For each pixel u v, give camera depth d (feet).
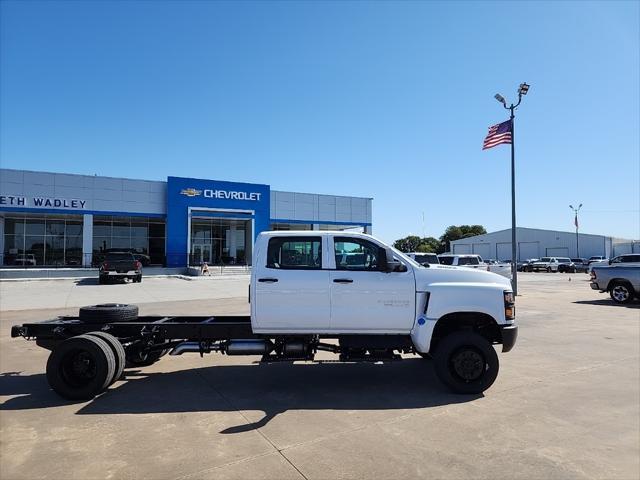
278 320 21.06
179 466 13.32
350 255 21.74
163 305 56.70
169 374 24.02
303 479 12.53
